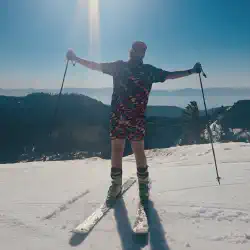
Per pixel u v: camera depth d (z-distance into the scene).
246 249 2.27
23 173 6.21
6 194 4.13
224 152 7.55
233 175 4.48
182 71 3.63
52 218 3.03
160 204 3.32
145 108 3.44
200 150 8.88
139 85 3.35
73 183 4.84
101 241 2.48
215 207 3.15
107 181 4.52
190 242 2.42
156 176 4.81
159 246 2.37
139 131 3.40
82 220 2.95
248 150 7.55
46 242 2.48
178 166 5.96
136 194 3.68
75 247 2.39
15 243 2.46
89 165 7.60
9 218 3.02
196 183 4.14
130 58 3.44
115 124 3.44
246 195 3.49
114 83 3.47
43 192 4.18
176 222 2.82
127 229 2.70
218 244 2.37
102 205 3.29
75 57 3.64
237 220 2.81
